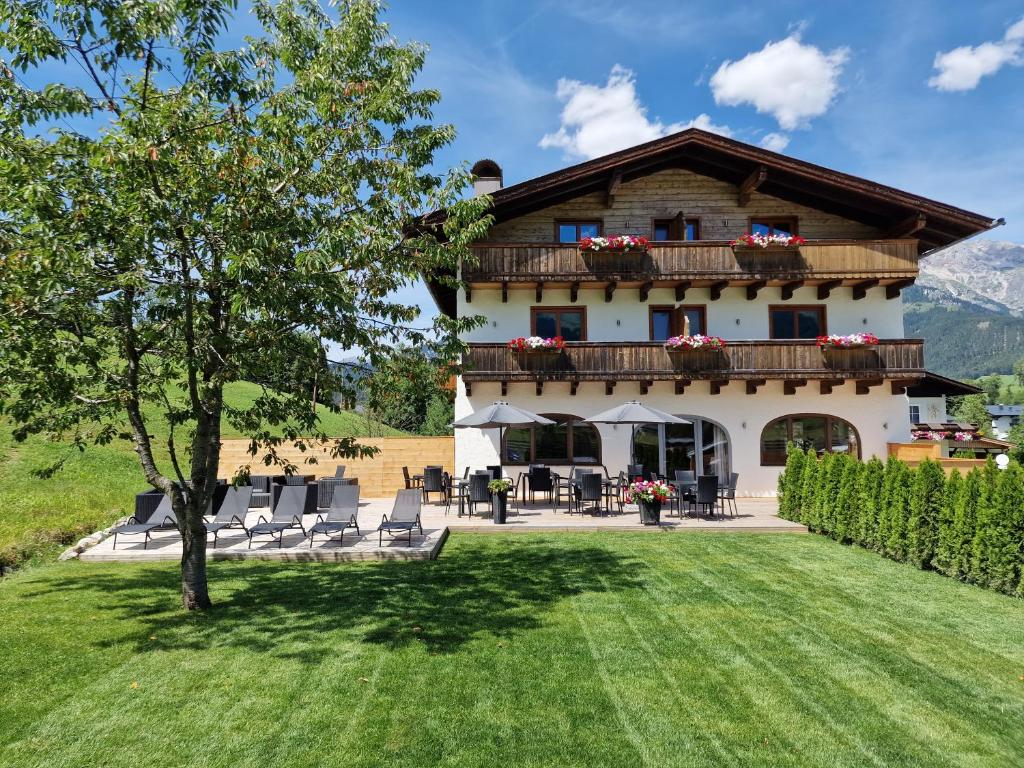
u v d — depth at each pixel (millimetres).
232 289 5406
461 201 6812
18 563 8445
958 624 5930
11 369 5352
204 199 5336
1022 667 4957
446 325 6914
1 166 4613
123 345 5742
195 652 5090
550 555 8898
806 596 6840
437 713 4098
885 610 6352
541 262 15484
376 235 5969
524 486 14742
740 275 15539
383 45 6727
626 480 13867
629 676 4711
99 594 6828
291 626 5738
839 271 15586
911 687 4578
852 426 16203
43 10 4703
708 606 6465
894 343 15602
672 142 15438
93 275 4926
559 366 15461
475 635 5543
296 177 5996
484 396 16125
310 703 4215
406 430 36438
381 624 5809
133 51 4980
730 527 10789
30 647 5176
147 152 4805
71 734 3799
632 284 15992
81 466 14109
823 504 10336
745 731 3920
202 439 6219
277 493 11914
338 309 5656
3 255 4805
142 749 3641
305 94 6148
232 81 5418
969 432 24250
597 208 16719
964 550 7410
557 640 5445
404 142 6801
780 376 15484
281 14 6117
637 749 3695
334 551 8672
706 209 16766
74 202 4938
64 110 4914
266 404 6148
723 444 16266
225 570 8039
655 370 15547
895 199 15359
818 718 4102
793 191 16750
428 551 8711
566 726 3953
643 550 9234
